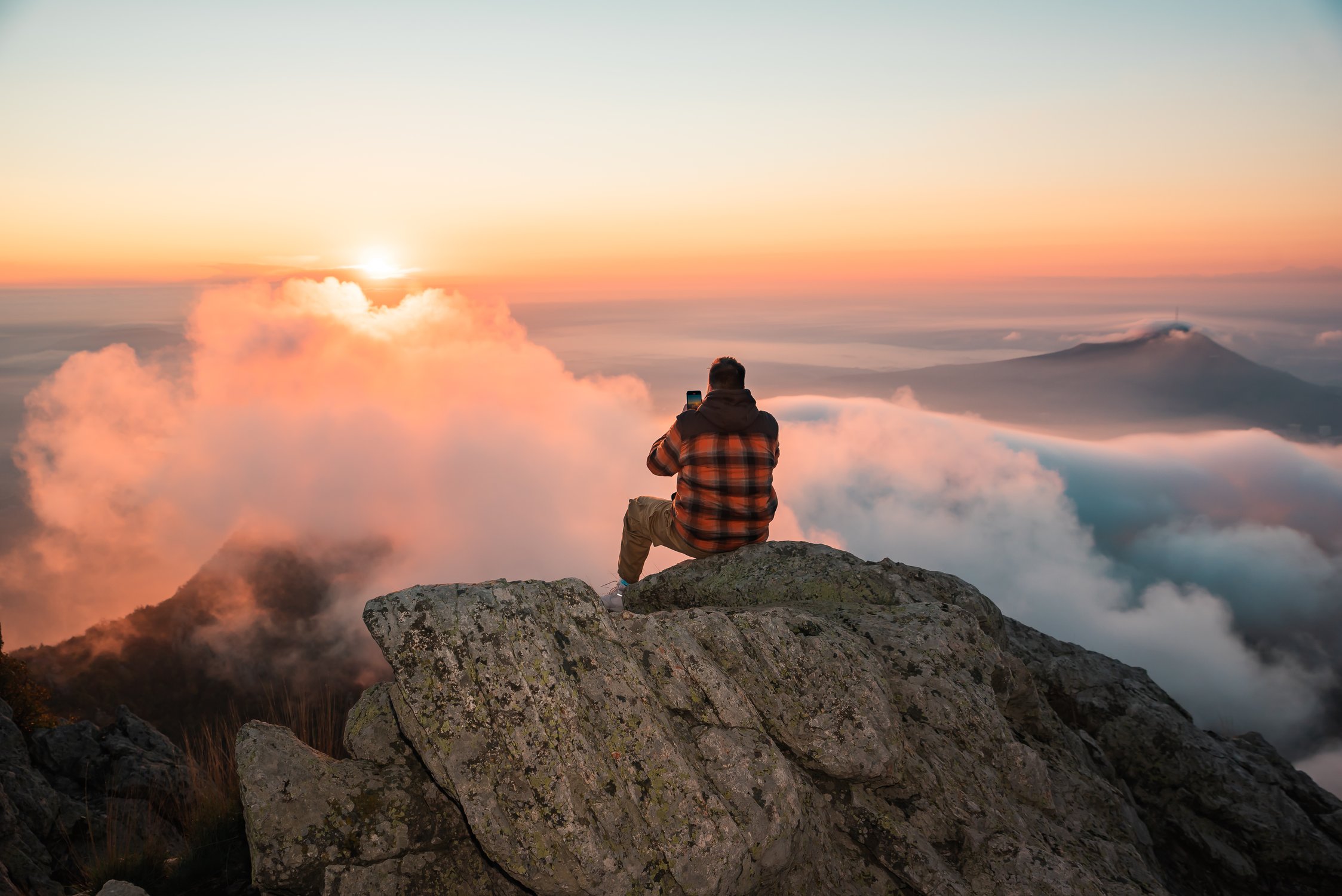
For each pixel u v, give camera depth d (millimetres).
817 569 5121
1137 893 3359
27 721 15031
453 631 3184
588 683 3207
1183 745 5488
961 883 3275
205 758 4434
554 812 2818
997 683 4387
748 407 5344
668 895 2789
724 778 3158
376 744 3410
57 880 5441
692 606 5234
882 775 3535
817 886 3260
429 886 3016
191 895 3717
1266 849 5000
